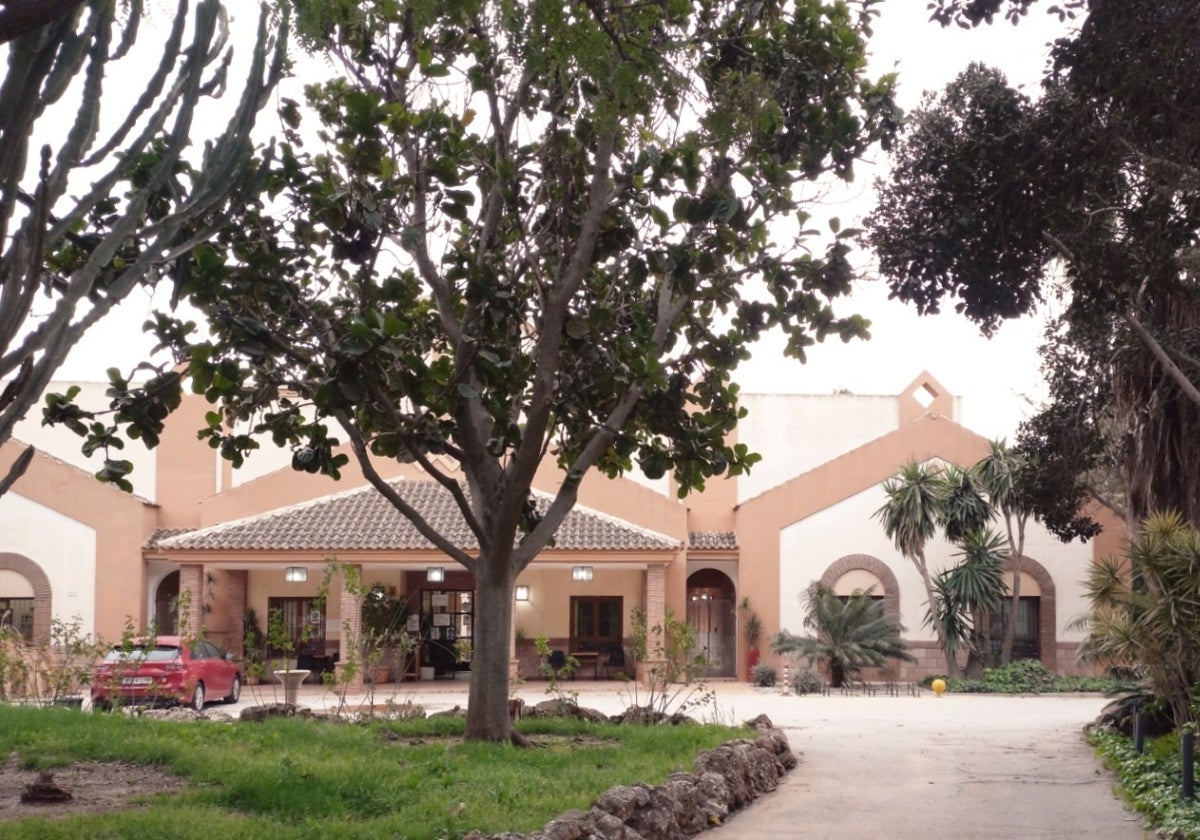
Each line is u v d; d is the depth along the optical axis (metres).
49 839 7.88
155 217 10.61
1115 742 16.77
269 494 33.94
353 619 30.05
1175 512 16.69
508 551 13.55
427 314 14.42
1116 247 12.87
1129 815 11.91
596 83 10.72
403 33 12.78
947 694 31.44
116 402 12.62
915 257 12.20
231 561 30.91
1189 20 10.75
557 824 8.64
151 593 33.56
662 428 14.29
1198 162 12.20
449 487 13.30
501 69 12.97
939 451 34.69
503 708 13.62
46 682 19.34
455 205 12.84
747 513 35.00
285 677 19.14
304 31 9.44
